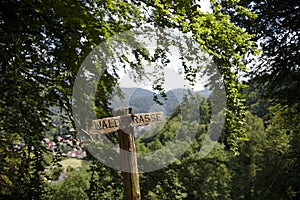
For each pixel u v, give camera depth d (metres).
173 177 7.26
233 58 4.62
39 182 6.12
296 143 13.86
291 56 10.02
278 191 12.52
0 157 5.59
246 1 9.29
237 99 4.46
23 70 4.62
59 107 5.59
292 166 12.75
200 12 4.18
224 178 21.34
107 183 6.72
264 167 14.99
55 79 4.73
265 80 10.84
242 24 9.42
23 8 4.35
